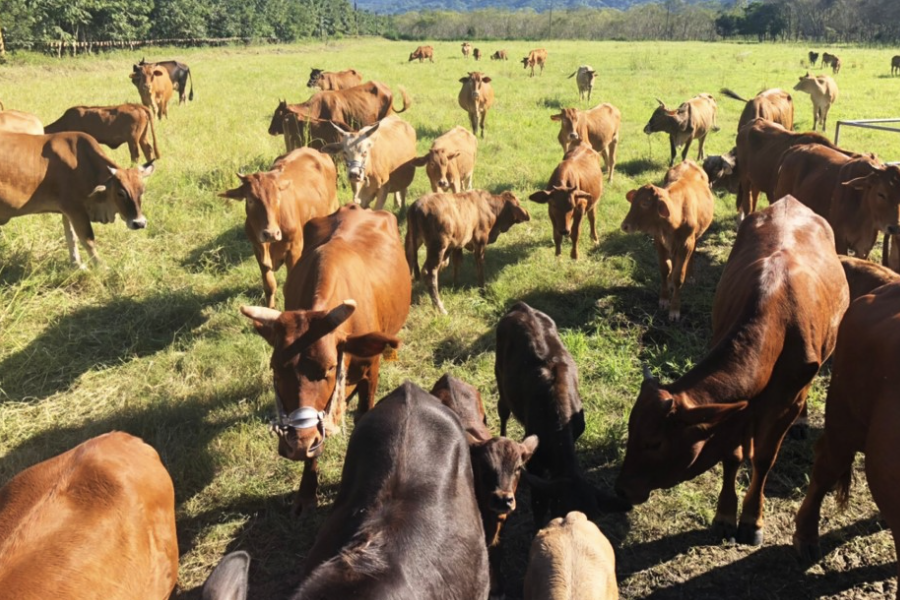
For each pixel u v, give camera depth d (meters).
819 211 9.86
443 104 24.14
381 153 12.25
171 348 8.30
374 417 4.45
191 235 11.23
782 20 86.69
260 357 8.07
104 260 10.15
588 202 11.12
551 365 6.11
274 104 23.56
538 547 4.48
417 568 3.59
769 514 6.05
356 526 3.78
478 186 14.15
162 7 55.22
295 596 3.23
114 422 6.99
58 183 9.87
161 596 4.05
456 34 100.50
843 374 5.20
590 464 6.65
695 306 9.56
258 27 65.31
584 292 9.78
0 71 32.28
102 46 47.97
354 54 54.28
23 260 9.94
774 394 5.59
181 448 6.54
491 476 4.88
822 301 5.86
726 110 24.27
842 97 27.69
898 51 59.62
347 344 5.40
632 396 7.59
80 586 3.40
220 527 5.84
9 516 3.63
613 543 5.79
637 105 24.33
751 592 5.35
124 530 3.74
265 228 8.48
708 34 93.00
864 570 5.51
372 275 6.76
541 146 17.45
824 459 5.47
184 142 16.64
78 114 15.52
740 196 12.80
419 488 4.00
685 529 5.92
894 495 4.50
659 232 9.09
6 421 6.98
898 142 17.78
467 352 8.36
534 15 112.62
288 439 5.16
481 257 9.99
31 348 8.12
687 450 5.20
